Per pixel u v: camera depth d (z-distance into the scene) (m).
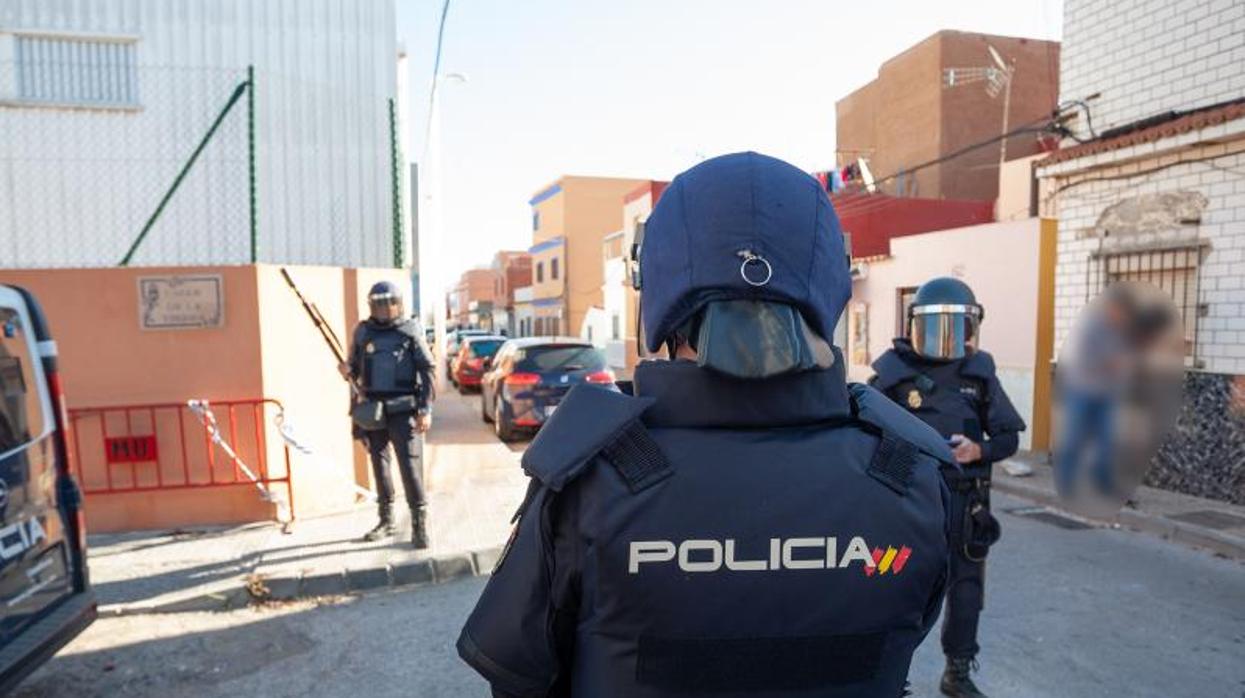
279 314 6.06
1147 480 7.42
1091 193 8.26
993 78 23.50
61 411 3.45
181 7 8.38
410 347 5.29
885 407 1.25
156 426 5.75
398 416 5.23
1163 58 7.57
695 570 1.01
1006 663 3.78
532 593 1.08
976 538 3.15
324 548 5.28
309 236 8.65
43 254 8.07
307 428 6.36
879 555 1.05
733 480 1.03
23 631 3.02
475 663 1.12
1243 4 6.80
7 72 8.01
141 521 5.75
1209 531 5.88
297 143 8.62
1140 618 4.37
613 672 1.02
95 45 8.18
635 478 1.03
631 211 27.11
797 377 1.10
